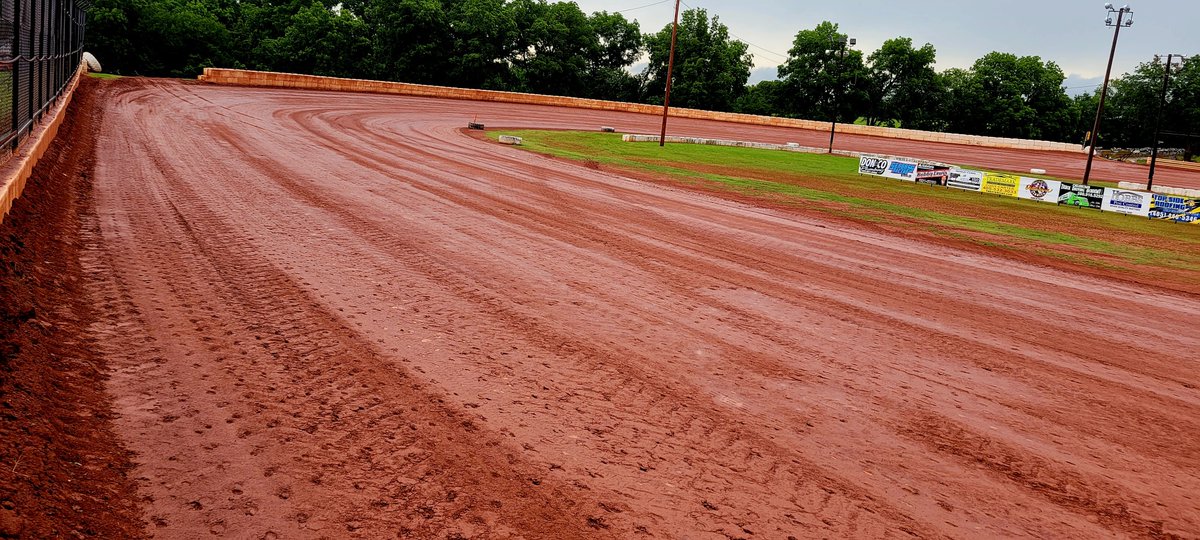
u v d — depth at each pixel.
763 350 7.81
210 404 5.46
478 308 8.40
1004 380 7.52
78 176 13.77
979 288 12.06
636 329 8.15
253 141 22.31
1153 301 12.28
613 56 100.75
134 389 5.59
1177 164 79.69
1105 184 48.84
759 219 17.69
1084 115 108.75
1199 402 7.31
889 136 80.06
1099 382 7.70
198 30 74.75
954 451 5.75
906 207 24.11
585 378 6.60
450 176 19.53
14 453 4.18
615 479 4.86
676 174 27.47
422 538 4.04
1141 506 5.11
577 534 4.20
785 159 42.62
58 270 8.12
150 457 4.65
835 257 13.64
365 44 81.88
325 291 8.48
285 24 86.06
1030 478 5.40
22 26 12.95
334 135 27.64
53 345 6.07
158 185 13.84
